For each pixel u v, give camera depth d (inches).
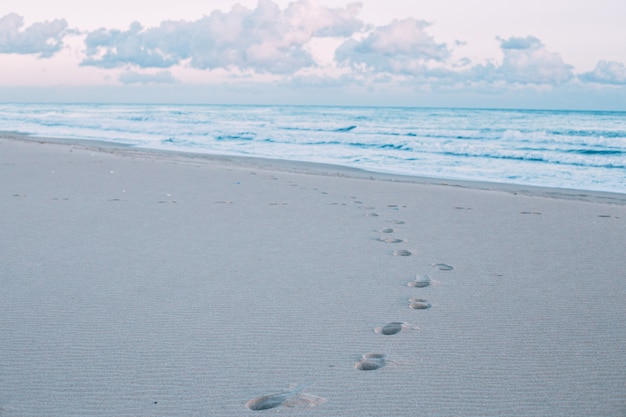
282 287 166.4
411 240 230.7
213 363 116.3
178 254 201.3
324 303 153.1
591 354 121.0
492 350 123.4
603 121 1803.6
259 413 97.0
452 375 111.6
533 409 98.5
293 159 738.2
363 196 350.0
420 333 133.1
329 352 122.3
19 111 3644.2
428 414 96.9
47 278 171.0
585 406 99.3
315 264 191.3
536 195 429.7
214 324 137.3
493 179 561.3
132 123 1769.2
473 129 1381.6
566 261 199.0
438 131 1286.9
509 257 204.4
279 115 2588.6
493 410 98.3
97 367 113.8
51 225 244.4
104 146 859.4
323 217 275.6
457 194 368.8
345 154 827.4
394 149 914.1
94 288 162.4
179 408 98.3
